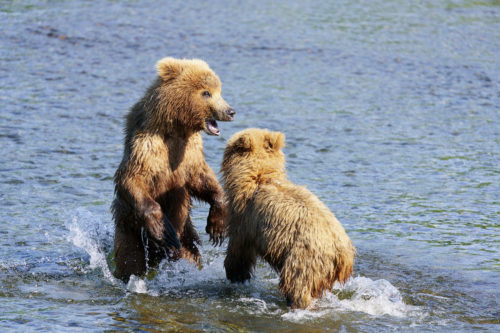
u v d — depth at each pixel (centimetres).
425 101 2253
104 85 2266
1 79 2252
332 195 1502
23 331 888
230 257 1062
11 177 1541
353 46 2848
